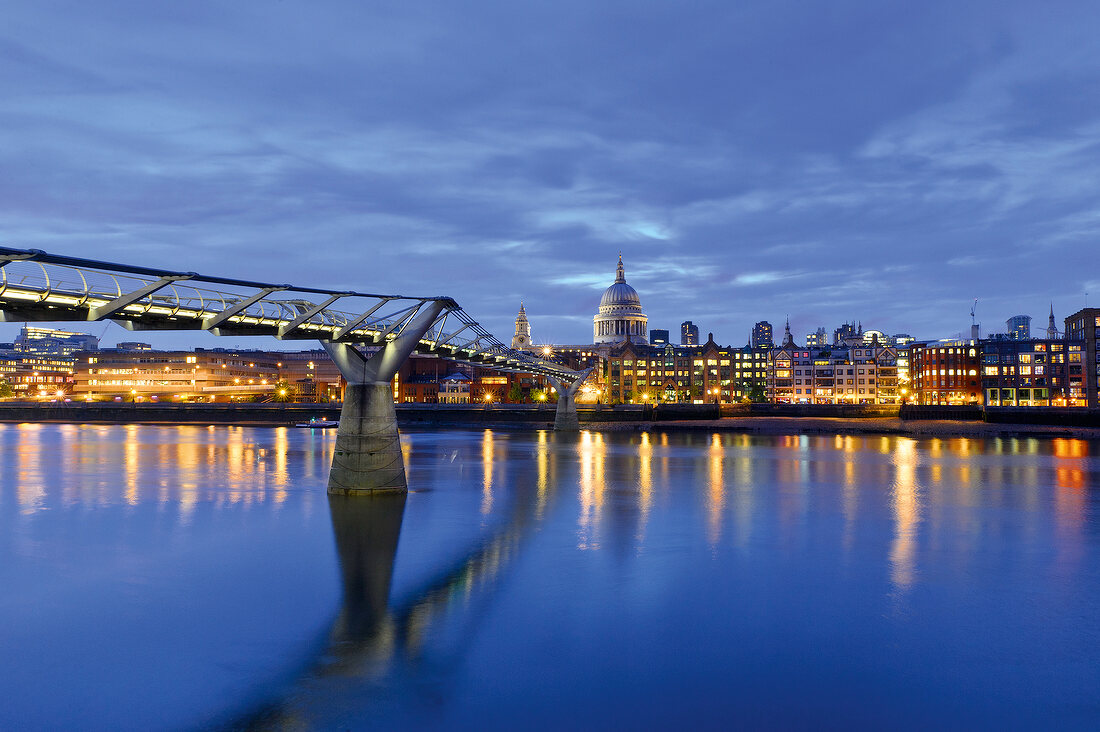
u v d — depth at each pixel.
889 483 68.00
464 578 33.66
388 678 22.86
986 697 21.80
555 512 50.59
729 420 179.25
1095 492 62.38
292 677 22.86
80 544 40.41
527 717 20.47
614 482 67.31
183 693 21.77
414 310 53.25
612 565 36.09
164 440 122.00
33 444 112.00
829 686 22.45
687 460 89.69
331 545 40.09
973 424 163.75
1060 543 41.56
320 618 28.14
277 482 66.25
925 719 20.50
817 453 101.12
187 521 46.72
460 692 21.92
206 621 27.80
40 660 24.06
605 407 179.12
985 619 28.34
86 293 31.30
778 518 48.97
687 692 22.02
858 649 25.28
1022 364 196.88
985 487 65.56
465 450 103.69
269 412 186.62
